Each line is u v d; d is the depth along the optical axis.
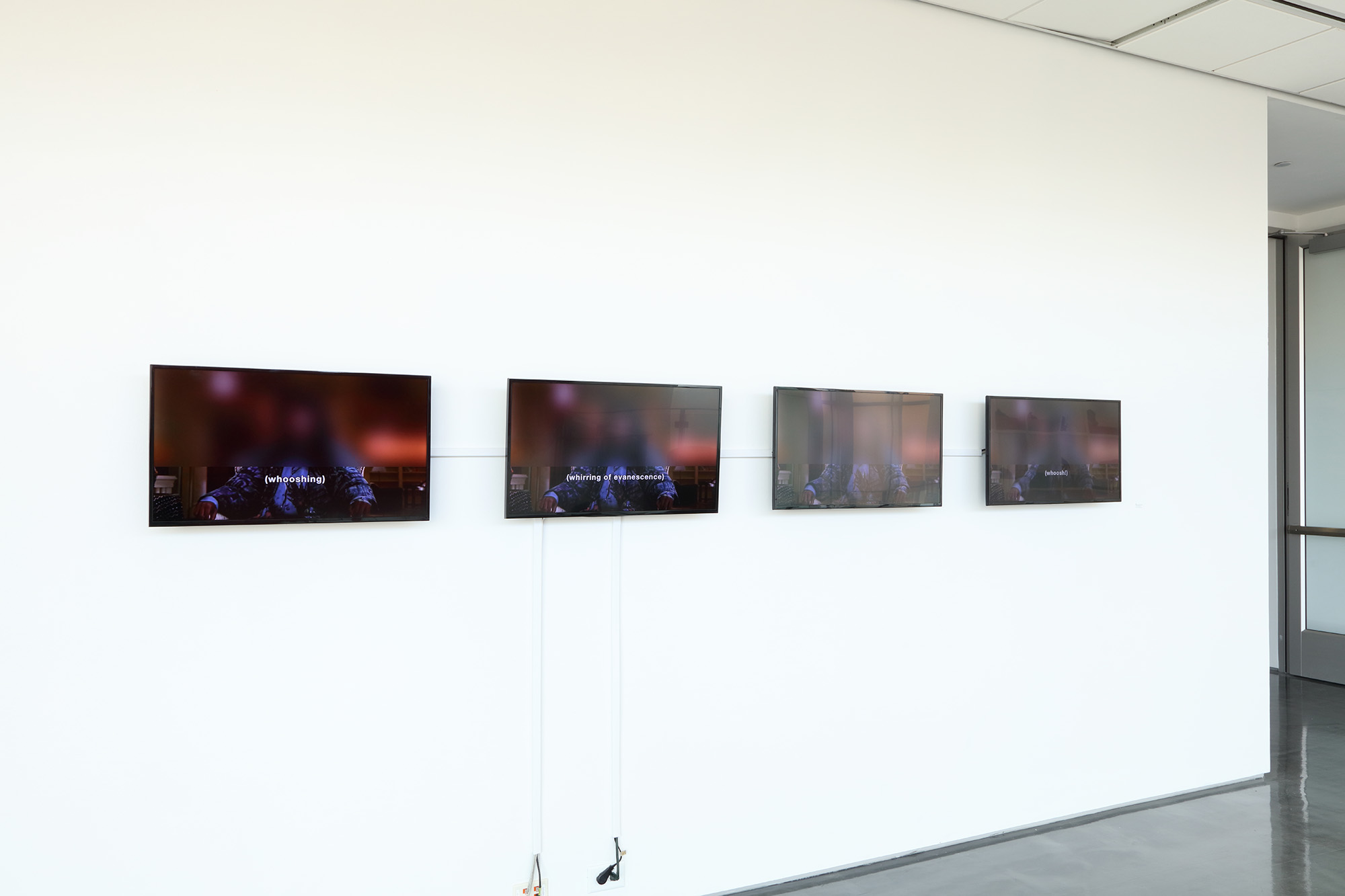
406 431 3.02
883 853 3.88
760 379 3.67
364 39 3.06
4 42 2.68
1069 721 4.35
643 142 3.47
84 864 2.73
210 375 2.79
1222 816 4.36
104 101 2.77
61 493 2.72
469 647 3.19
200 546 2.86
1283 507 7.12
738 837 3.60
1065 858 3.89
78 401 2.74
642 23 3.48
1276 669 7.21
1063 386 4.36
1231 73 4.76
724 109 3.62
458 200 3.18
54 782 2.71
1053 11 4.08
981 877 3.70
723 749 3.58
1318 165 6.04
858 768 3.85
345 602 3.03
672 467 3.40
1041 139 4.32
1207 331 4.79
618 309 3.42
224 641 2.89
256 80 2.94
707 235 3.58
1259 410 4.95
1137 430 4.57
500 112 3.24
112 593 2.77
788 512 3.72
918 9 4.02
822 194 3.80
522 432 3.17
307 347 2.98
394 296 3.09
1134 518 4.55
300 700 2.97
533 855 3.26
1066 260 4.38
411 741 3.10
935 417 3.93
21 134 2.69
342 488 2.94
